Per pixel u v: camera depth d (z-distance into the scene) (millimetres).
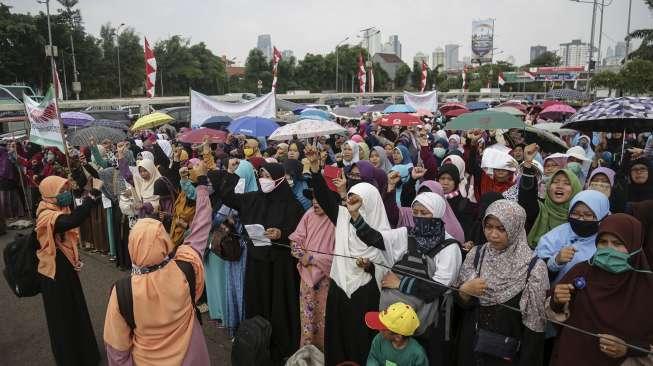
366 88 65375
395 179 4281
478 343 2717
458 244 3150
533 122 14078
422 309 2988
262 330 3568
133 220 5965
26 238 3980
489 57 88062
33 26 38719
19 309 5508
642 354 2324
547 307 2611
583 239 3002
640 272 2377
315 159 3748
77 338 4078
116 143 8539
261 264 4137
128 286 2596
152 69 16969
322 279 3887
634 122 5293
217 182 4301
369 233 3236
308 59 61531
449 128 6879
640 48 30172
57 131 5035
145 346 2637
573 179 3533
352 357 3453
